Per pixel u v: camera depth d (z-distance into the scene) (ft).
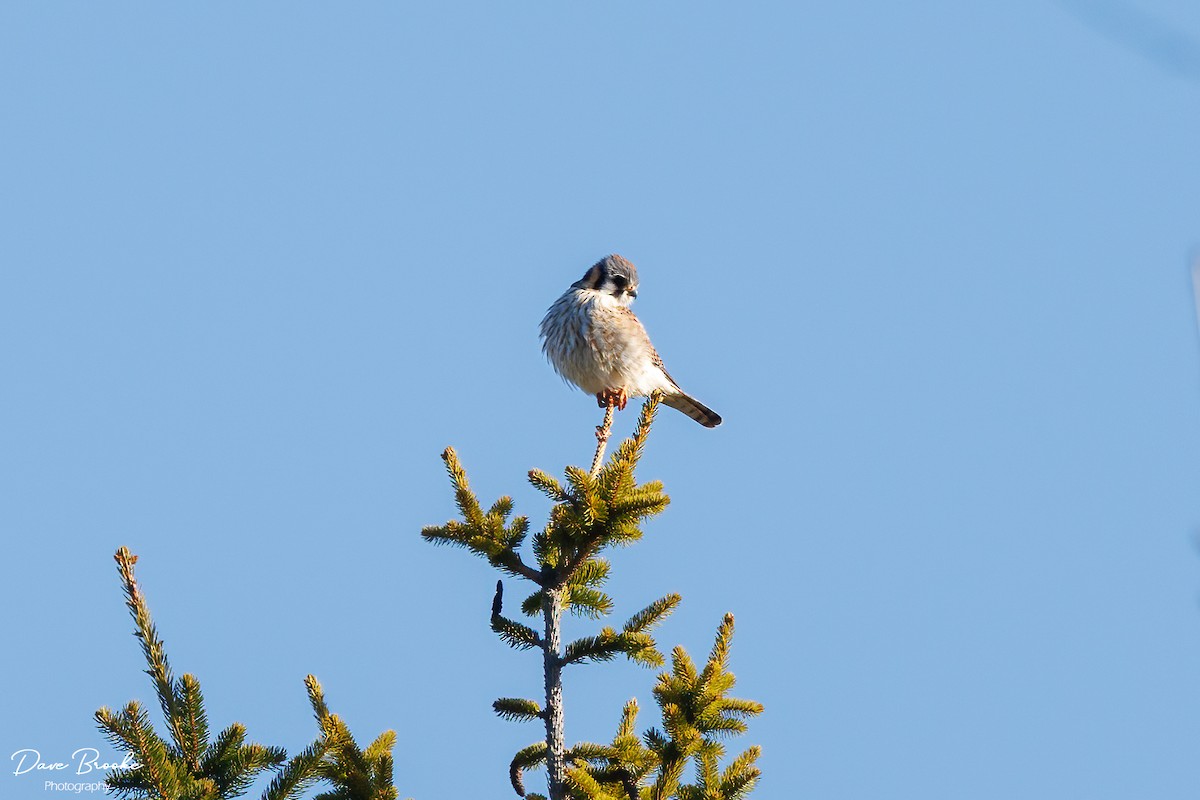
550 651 35.24
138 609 31.86
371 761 33.37
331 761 33.14
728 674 35.04
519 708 35.01
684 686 34.81
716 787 34.06
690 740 33.88
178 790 29.53
